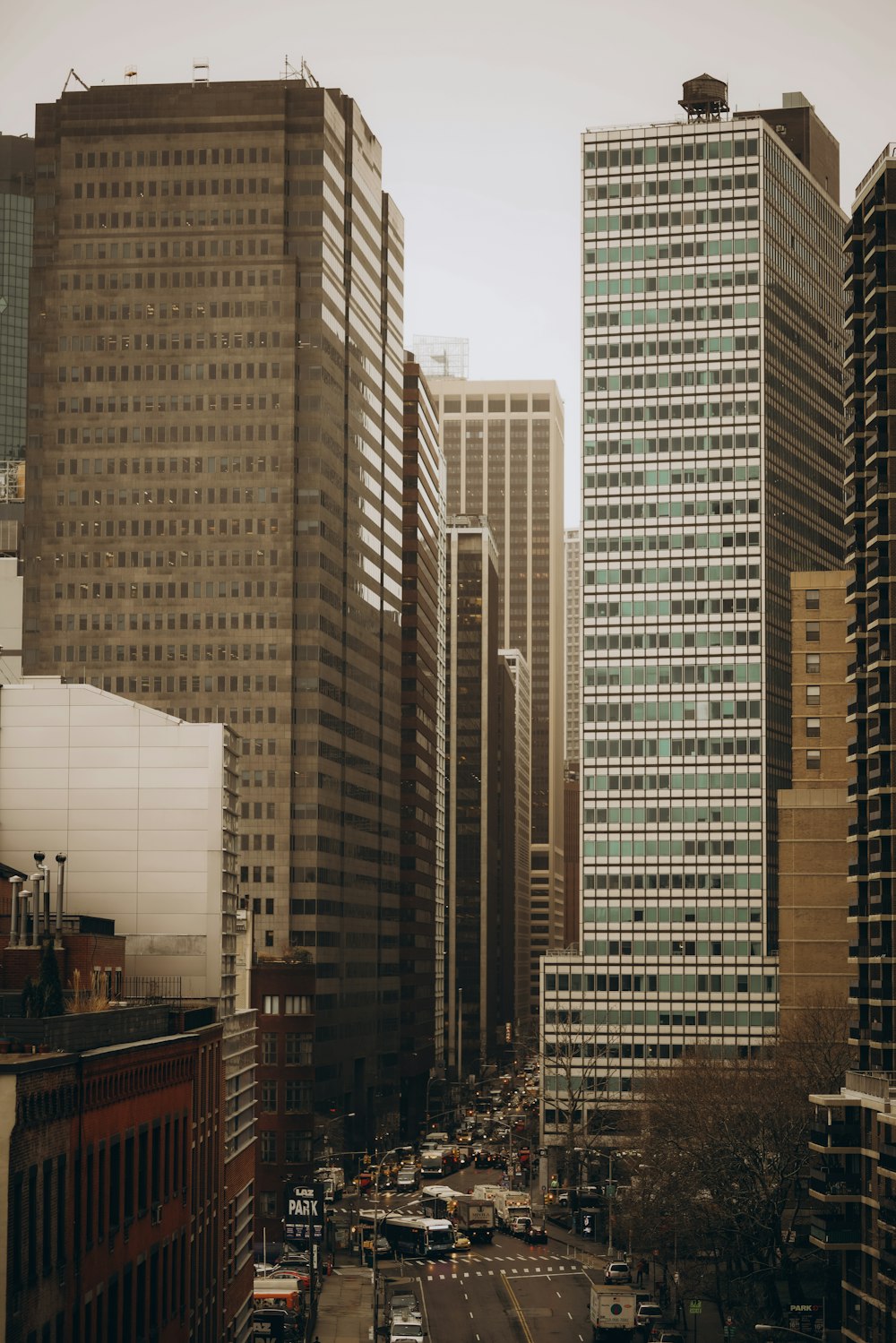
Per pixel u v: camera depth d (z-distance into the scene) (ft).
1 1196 190.60
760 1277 463.83
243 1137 445.78
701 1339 463.83
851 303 512.22
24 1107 199.41
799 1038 579.89
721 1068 563.89
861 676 492.95
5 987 348.59
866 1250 422.41
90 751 451.12
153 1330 281.74
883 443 481.05
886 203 485.56
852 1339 423.64
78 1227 227.81
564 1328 482.69
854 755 496.23
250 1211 458.50
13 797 451.94
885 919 460.55
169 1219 296.30
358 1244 645.92
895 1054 453.58
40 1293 207.31
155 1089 282.97
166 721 453.17
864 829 490.90
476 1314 505.66
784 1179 456.04
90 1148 234.17
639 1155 566.36
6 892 393.91
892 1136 402.31
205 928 444.96
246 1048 459.73
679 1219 468.34
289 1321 465.88
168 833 448.24
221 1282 376.68
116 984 399.24
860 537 501.97
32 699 453.99
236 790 483.51
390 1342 454.40
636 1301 475.72
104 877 448.24
